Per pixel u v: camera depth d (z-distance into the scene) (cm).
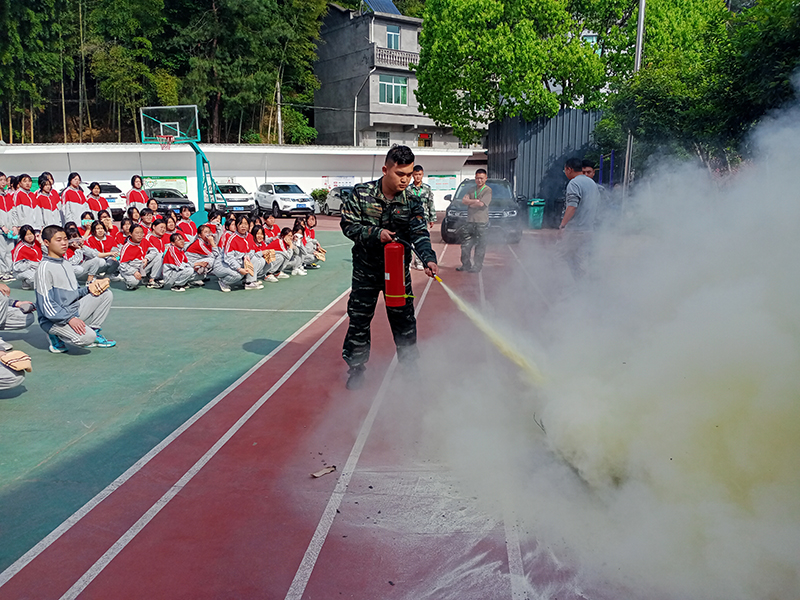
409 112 3375
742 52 709
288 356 541
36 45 2411
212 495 304
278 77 3138
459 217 1416
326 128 3644
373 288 424
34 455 349
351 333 434
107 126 3038
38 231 936
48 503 298
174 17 3014
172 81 2811
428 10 2223
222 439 369
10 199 960
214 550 259
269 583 238
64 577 243
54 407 423
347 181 2958
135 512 289
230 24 2922
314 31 3294
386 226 410
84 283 935
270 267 959
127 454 350
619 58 1912
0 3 2234
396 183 389
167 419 400
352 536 268
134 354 553
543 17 1900
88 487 313
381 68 3234
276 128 3328
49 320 535
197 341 597
